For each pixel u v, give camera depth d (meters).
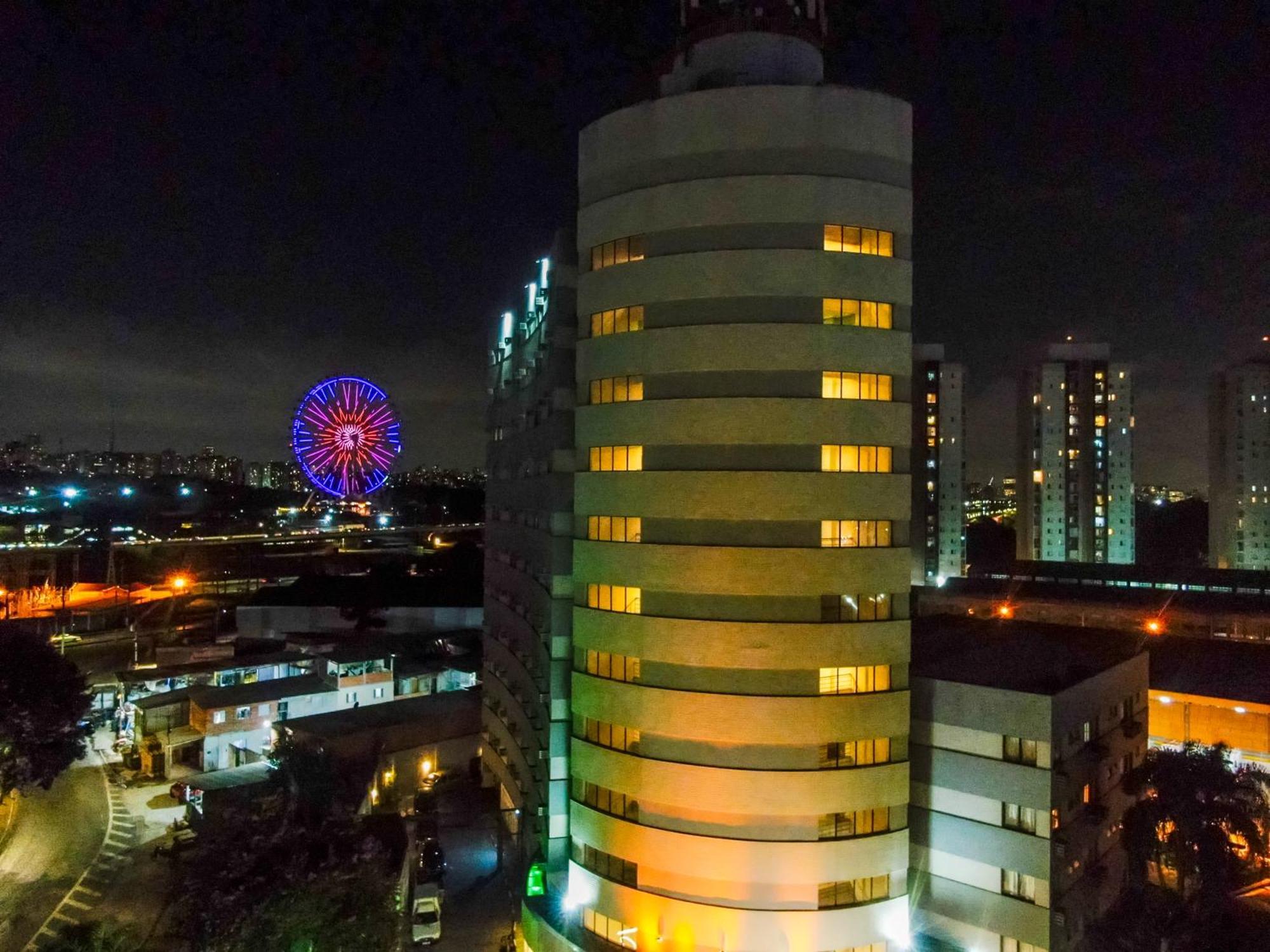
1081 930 42.81
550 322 52.34
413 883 56.31
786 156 41.56
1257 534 152.00
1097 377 163.38
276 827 46.47
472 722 79.50
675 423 42.09
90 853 61.88
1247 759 63.81
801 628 40.69
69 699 67.12
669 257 42.31
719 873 40.59
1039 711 40.56
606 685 43.91
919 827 44.38
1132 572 114.94
